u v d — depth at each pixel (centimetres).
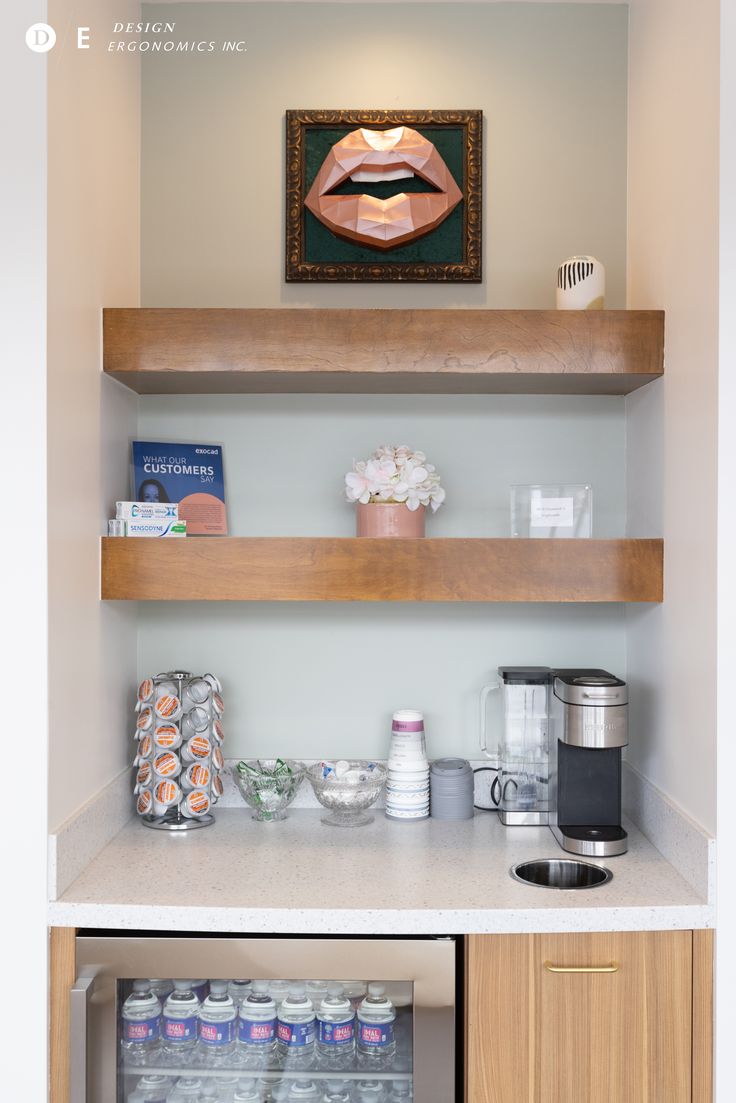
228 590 193
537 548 194
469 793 219
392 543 193
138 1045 170
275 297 227
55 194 167
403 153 218
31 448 163
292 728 228
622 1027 167
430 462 228
